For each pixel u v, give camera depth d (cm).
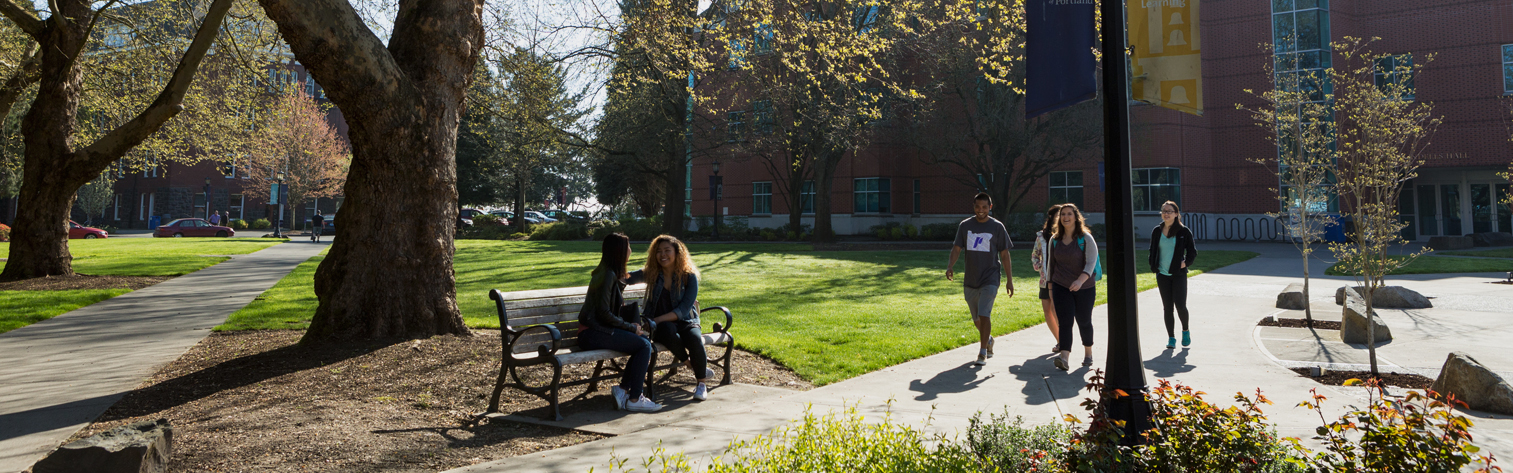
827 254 2388
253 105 2030
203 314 1098
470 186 5122
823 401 557
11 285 1512
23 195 1661
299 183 4900
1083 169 3272
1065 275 682
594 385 608
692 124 2938
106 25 1886
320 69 664
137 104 1981
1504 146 2800
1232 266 1892
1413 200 3228
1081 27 409
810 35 1307
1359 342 793
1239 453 290
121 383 620
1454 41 2898
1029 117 421
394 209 761
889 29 2127
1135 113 3075
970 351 779
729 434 460
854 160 3684
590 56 1756
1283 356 729
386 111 711
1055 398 560
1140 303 1156
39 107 1631
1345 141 1014
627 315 586
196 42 1255
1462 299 1146
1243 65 3184
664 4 1262
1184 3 412
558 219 5616
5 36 1933
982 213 724
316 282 777
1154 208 3153
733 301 1264
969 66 2661
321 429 483
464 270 1980
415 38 771
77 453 315
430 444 455
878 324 980
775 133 2794
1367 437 276
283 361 671
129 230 5772
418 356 680
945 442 387
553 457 412
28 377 646
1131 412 358
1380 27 3044
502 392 589
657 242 604
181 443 451
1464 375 517
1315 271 1733
